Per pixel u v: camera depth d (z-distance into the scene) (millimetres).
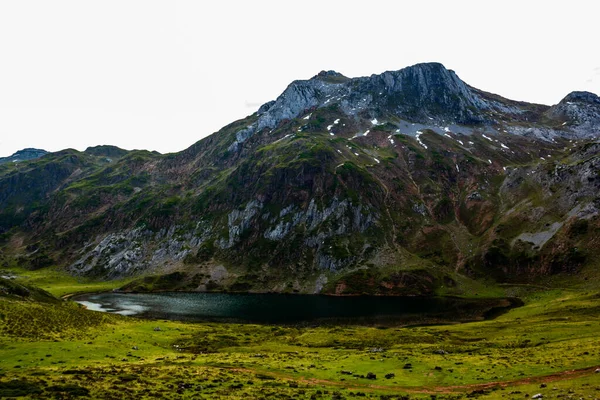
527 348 77562
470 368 61219
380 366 65562
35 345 72562
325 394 49094
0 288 115188
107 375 54719
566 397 39688
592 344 71062
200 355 78625
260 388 50938
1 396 42000
